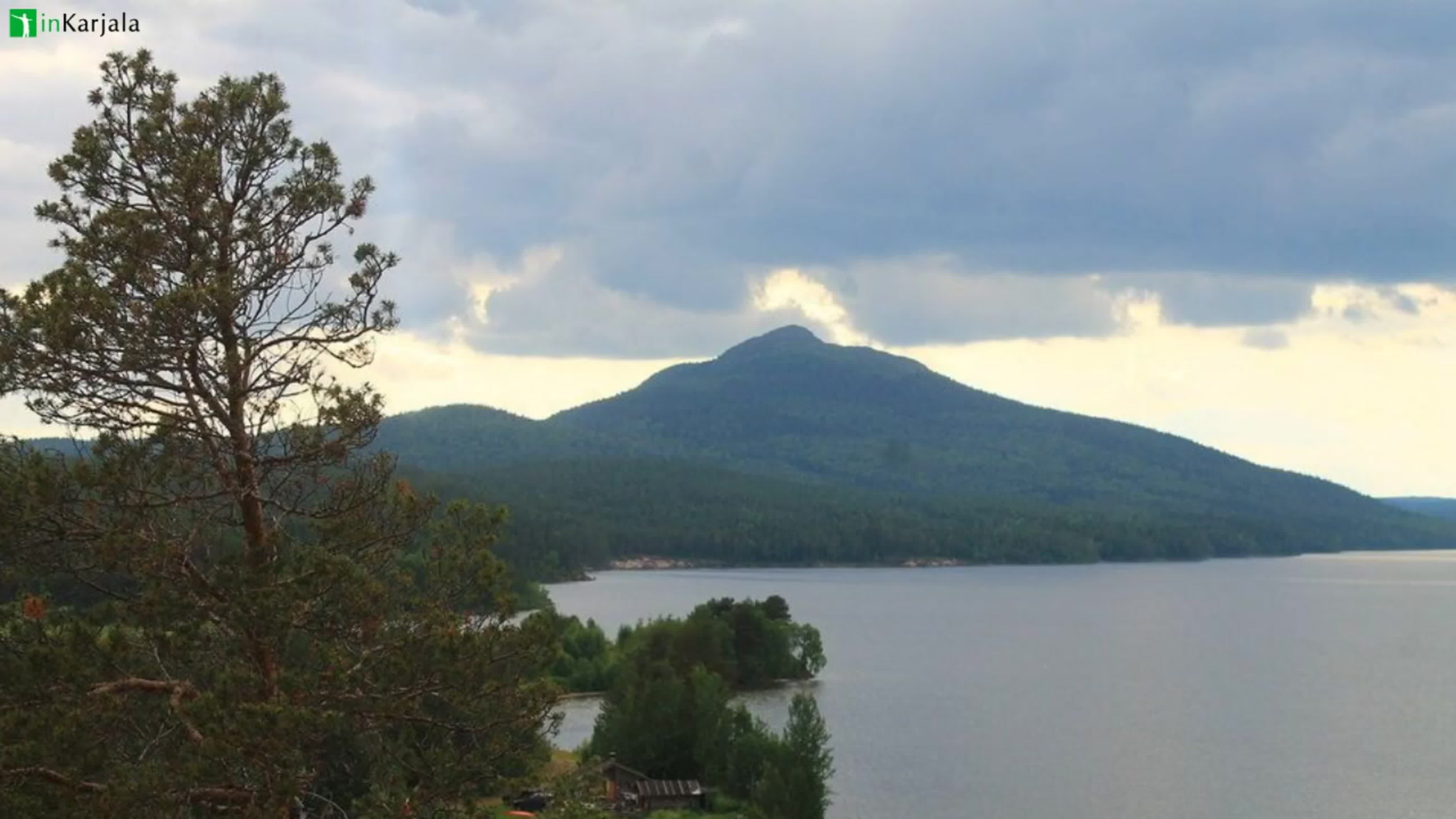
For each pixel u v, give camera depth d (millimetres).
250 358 20672
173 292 19344
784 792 64500
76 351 19234
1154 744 100188
